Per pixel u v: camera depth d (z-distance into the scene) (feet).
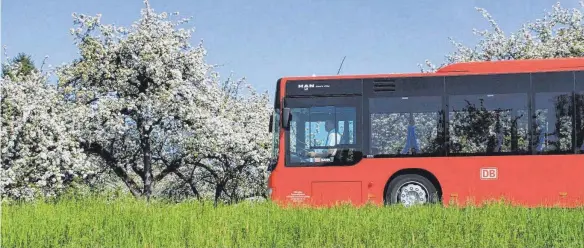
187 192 122.52
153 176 108.27
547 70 52.75
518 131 52.39
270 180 54.75
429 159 52.90
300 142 54.49
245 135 106.52
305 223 35.96
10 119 77.41
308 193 53.88
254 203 45.55
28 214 39.11
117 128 92.73
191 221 35.50
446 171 52.65
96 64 95.09
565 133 51.88
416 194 53.42
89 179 94.84
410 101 53.78
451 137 52.95
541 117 52.34
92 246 31.68
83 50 94.43
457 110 53.16
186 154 105.50
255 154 106.73
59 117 86.22
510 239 31.78
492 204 43.93
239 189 117.08
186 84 97.76
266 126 113.91
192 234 32.48
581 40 98.63
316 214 39.83
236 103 116.37
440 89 53.57
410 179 53.52
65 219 36.78
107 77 95.25
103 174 107.24
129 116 97.25
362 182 53.42
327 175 53.83
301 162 54.29
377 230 34.45
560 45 98.02
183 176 114.11
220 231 32.96
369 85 54.39
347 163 53.78
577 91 52.13
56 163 77.97
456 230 33.47
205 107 100.32
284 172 54.34
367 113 54.08
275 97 56.18
